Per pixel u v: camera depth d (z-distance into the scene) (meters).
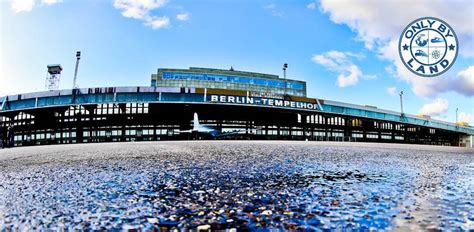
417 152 12.88
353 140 47.41
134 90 32.66
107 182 4.82
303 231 2.48
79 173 5.92
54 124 36.81
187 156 9.49
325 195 3.80
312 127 43.72
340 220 2.76
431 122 52.66
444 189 4.16
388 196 3.72
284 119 42.00
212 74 47.28
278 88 50.34
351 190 4.10
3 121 39.34
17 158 10.14
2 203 3.51
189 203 3.44
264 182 4.75
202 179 5.04
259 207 3.25
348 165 7.06
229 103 34.00
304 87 52.31
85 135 35.88
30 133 37.66
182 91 33.06
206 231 2.50
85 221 2.81
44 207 3.33
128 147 15.37
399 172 5.92
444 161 8.53
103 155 10.20
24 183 4.89
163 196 3.80
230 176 5.37
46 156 10.42
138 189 4.24
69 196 3.85
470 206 3.23
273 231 2.49
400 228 2.54
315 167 6.66
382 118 45.38
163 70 45.78
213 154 10.25
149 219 2.85
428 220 2.75
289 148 14.04
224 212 3.07
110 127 35.88
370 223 2.67
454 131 58.88
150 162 7.73
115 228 2.60
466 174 5.70
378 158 9.12
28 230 2.57
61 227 2.64
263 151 11.77
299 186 4.41
